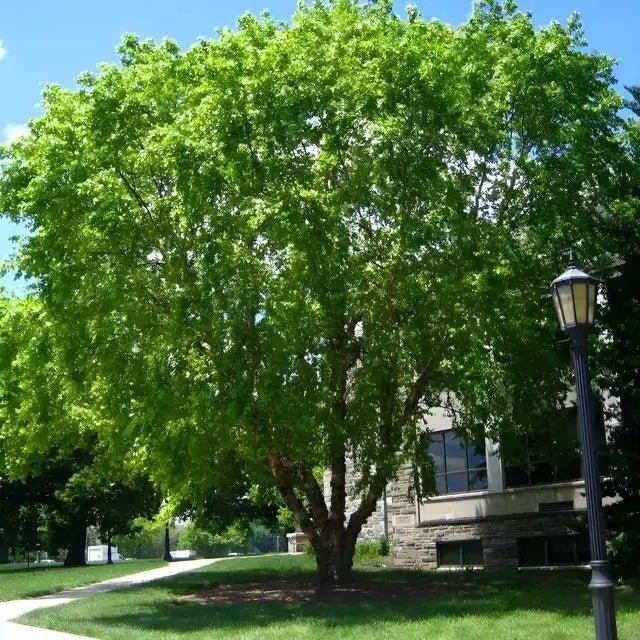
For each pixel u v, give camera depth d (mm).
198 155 15125
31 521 47156
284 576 25672
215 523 42438
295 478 19984
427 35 17281
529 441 23609
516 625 12656
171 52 17750
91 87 17391
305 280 16453
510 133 18625
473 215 18031
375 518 30438
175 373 16641
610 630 8844
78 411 21969
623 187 18906
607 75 20031
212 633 13367
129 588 23062
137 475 36250
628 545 17844
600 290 19250
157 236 16797
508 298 16922
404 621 13781
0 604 20781
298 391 16125
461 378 18547
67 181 16125
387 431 18781
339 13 18359
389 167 16609
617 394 18391
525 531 24250
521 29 18328
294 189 15867
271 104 16078
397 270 17219
